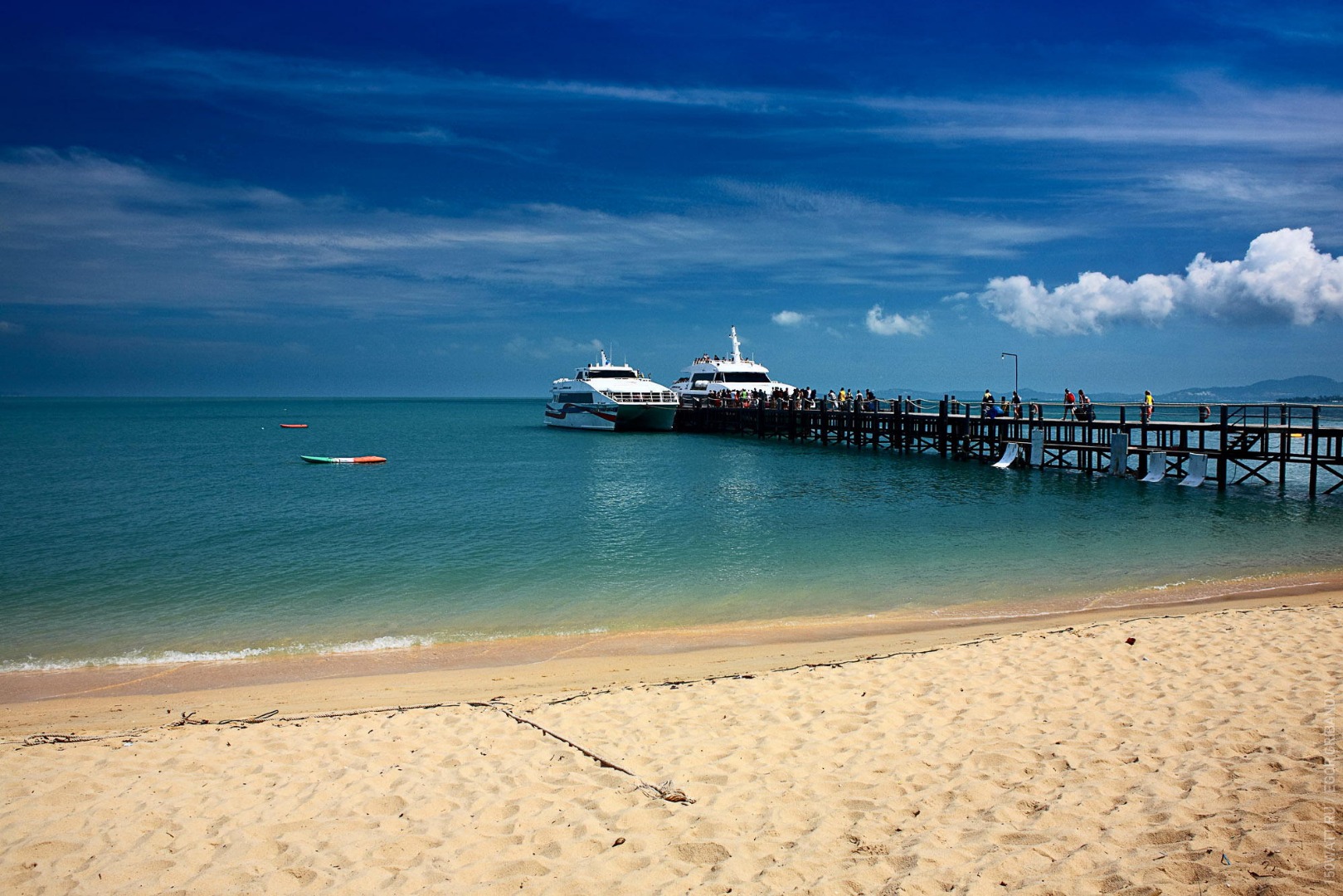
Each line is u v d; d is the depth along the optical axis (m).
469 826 5.64
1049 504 25.78
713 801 5.89
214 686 10.14
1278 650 9.06
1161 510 24.22
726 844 5.22
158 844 5.50
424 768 6.67
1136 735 6.70
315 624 13.27
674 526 22.50
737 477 34.47
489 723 7.72
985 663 9.06
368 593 15.27
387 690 9.67
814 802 5.79
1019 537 20.25
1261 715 6.98
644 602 14.52
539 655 11.39
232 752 7.11
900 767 6.34
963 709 7.60
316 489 31.34
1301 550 18.17
